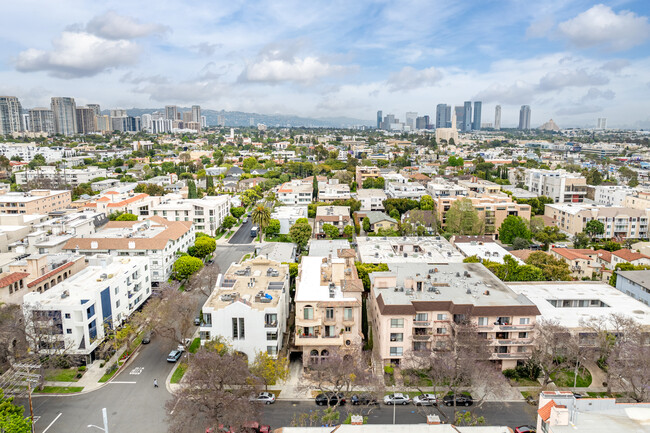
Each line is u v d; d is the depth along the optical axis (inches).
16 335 3314.5
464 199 7342.5
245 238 7524.6
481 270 4237.2
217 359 2819.9
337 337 3405.5
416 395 3179.1
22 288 3922.2
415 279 3826.3
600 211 7480.3
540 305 3902.6
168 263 5300.2
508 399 3147.1
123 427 2864.2
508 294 3602.4
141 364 3649.1
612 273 4845.0
